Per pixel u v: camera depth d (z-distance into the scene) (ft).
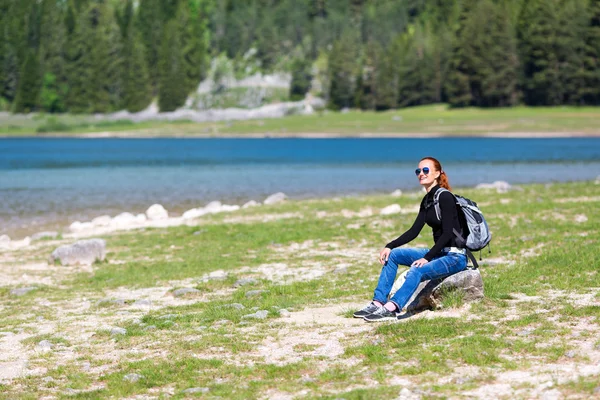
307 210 94.53
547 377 24.02
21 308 43.80
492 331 30.04
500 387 23.43
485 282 40.81
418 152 321.32
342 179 178.70
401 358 27.35
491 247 56.44
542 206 82.33
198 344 31.40
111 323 38.06
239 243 68.69
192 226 82.58
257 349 30.42
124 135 641.81
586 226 64.80
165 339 33.40
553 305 34.45
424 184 33.01
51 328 37.42
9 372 28.89
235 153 336.90
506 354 27.04
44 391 26.18
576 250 50.34
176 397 24.43
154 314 39.99
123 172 216.13
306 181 173.88
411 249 34.27
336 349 29.66
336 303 39.81
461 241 32.86
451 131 522.47
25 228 96.43
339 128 589.32
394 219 79.15
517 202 89.71
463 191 112.27
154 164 257.14
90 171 222.07
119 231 83.20
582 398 21.79
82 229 90.43
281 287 45.24
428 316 33.55
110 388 26.12
